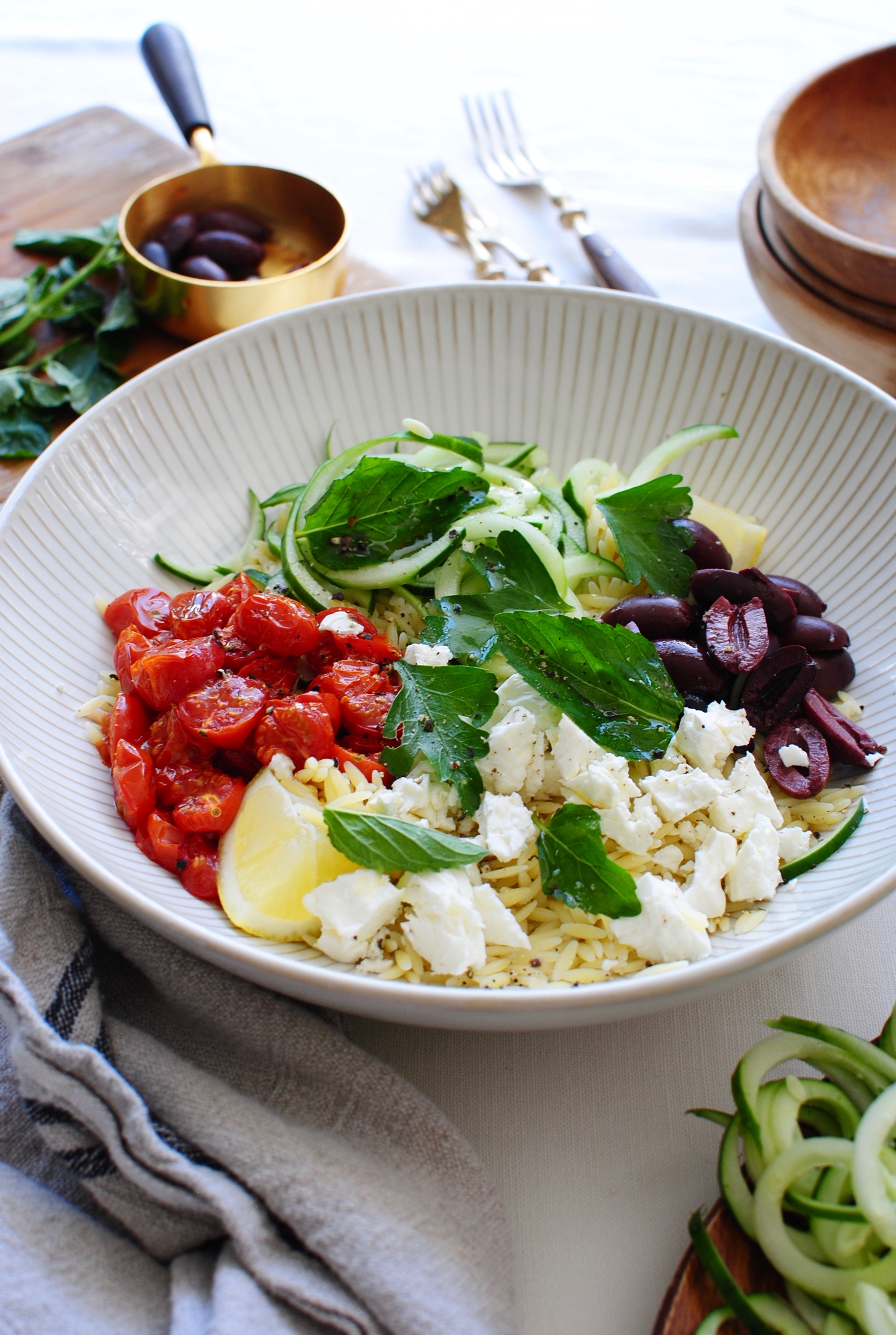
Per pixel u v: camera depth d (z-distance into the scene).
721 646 0.49
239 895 0.45
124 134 0.71
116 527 0.52
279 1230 0.41
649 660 0.47
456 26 0.83
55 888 0.44
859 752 0.48
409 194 0.71
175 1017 0.44
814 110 0.63
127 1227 0.41
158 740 0.48
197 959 0.44
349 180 0.72
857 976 0.46
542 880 0.45
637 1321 0.41
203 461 0.54
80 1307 0.40
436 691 0.47
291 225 0.65
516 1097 0.44
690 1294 0.40
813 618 0.50
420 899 0.43
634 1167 0.43
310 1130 0.42
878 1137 0.40
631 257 0.68
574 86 0.78
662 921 0.43
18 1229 0.41
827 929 0.41
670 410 0.57
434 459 0.56
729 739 0.47
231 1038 0.43
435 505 0.52
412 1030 0.45
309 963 0.43
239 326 0.59
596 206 0.71
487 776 0.46
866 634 0.51
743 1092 0.41
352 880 0.43
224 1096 0.42
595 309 0.56
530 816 0.46
